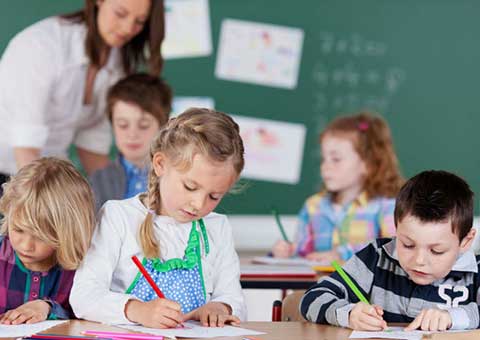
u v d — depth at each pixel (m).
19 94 3.67
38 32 3.72
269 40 5.53
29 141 3.68
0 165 3.78
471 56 5.64
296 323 2.12
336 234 3.88
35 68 3.68
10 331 1.91
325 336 1.93
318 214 3.95
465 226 2.11
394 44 5.59
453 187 2.12
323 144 4.00
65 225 2.11
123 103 3.74
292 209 5.56
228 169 2.10
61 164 2.20
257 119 5.54
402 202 2.13
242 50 5.52
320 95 5.57
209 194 2.11
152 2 3.81
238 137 2.16
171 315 1.99
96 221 2.25
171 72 5.45
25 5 5.23
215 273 2.32
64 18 3.81
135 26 3.72
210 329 1.99
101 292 2.09
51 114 3.85
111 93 3.79
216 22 5.48
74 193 2.15
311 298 2.19
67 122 3.93
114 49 3.93
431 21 5.60
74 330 1.94
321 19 5.55
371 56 5.57
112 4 3.65
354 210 3.88
